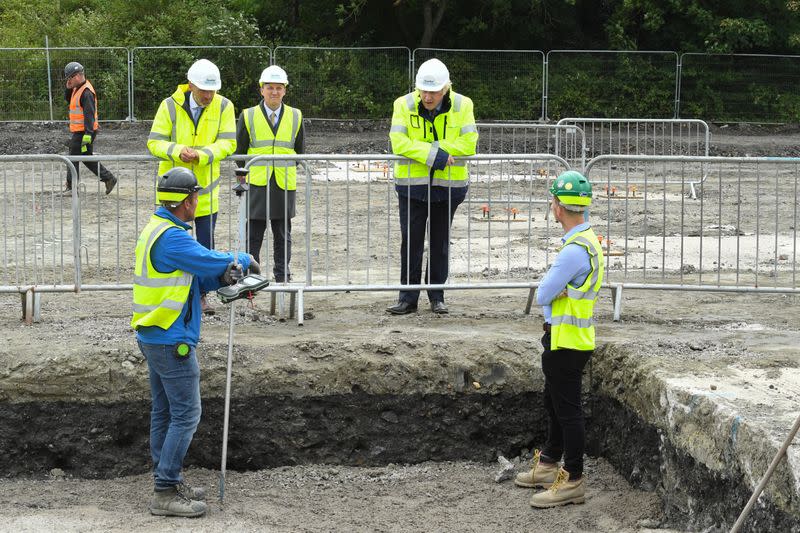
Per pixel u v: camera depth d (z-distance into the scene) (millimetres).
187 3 29953
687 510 5863
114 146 23156
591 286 5930
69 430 6973
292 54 26312
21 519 6102
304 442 7113
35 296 7773
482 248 11695
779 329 7824
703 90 27016
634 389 6609
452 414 7195
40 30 28594
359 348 7195
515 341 7297
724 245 11914
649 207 15312
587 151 23391
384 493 6715
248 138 8766
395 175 8031
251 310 8344
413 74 26500
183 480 6258
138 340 5867
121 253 11148
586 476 6848
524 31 30812
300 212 14195
